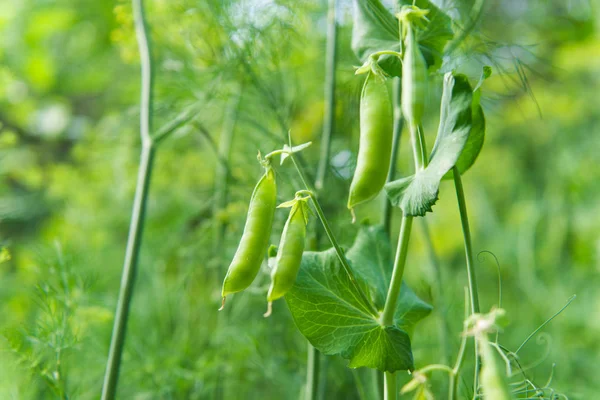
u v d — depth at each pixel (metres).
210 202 1.02
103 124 1.47
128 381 0.98
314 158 1.01
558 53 1.90
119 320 0.75
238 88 1.00
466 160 0.67
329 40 0.84
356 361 0.66
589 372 1.38
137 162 1.34
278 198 0.87
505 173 2.01
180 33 0.91
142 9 0.83
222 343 0.97
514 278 1.86
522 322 1.50
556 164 1.99
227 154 1.02
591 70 1.93
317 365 0.79
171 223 1.30
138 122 1.21
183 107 0.96
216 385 0.95
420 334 1.09
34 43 1.79
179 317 1.12
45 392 0.90
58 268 0.85
